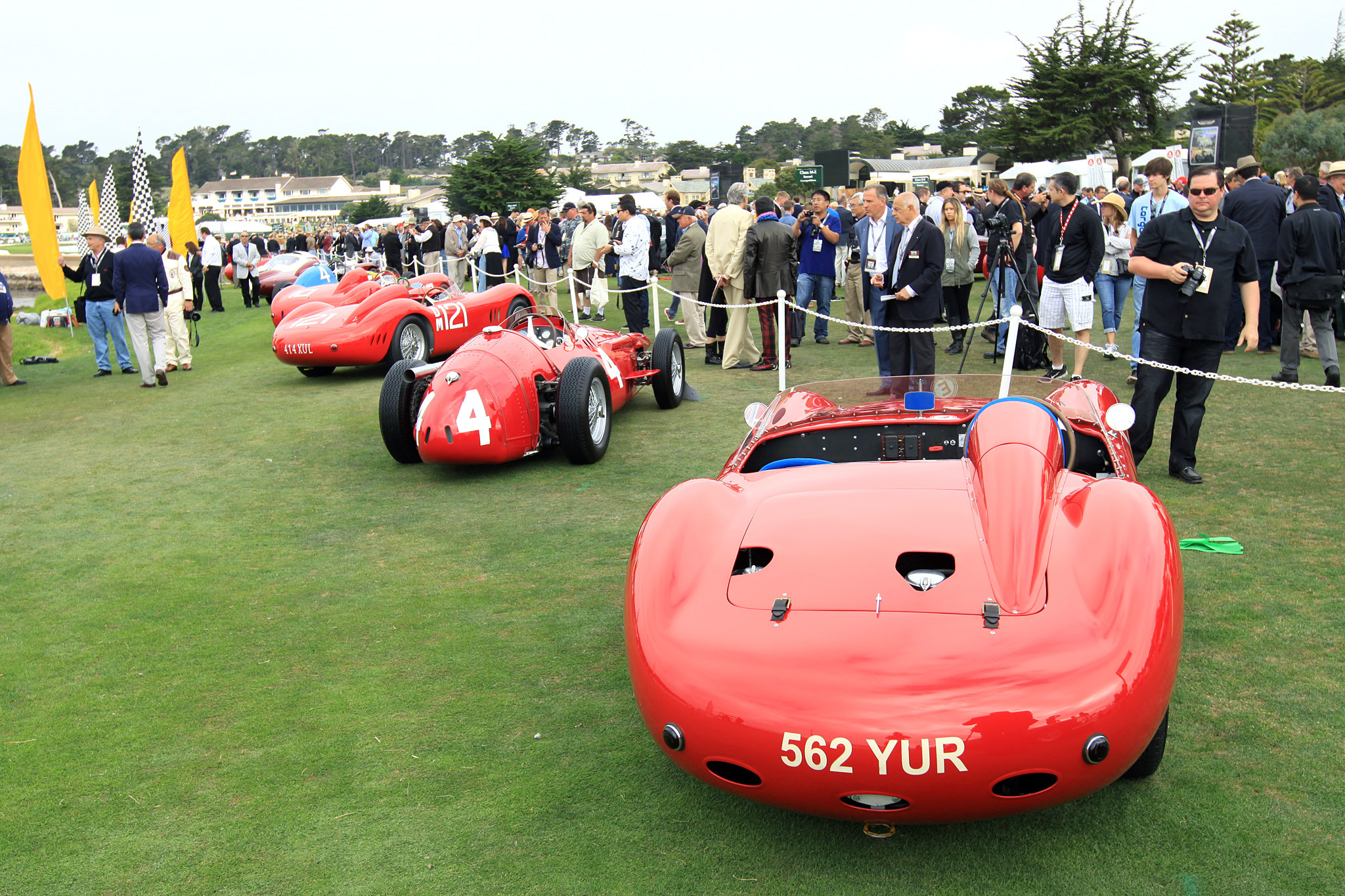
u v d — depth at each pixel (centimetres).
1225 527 500
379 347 1080
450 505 623
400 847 281
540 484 657
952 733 225
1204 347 567
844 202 1736
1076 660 234
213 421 928
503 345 679
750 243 999
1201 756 302
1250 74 5144
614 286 2156
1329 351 788
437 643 418
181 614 466
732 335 1048
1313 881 245
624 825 286
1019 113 4572
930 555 285
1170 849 261
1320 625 385
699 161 15612
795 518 304
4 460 804
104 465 775
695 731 246
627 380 800
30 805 312
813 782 234
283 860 277
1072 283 827
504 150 5909
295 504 643
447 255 2047
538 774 315
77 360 1405
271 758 332
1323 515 511
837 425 422
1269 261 937
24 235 12738
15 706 381
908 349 805
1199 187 548
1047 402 391
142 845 288
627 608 279
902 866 262
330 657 410
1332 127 3869
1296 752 301
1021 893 249
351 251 3481
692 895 255
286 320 1128
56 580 521
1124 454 397
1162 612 248
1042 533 279
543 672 386
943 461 352
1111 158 4538
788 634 251
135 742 348
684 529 299
